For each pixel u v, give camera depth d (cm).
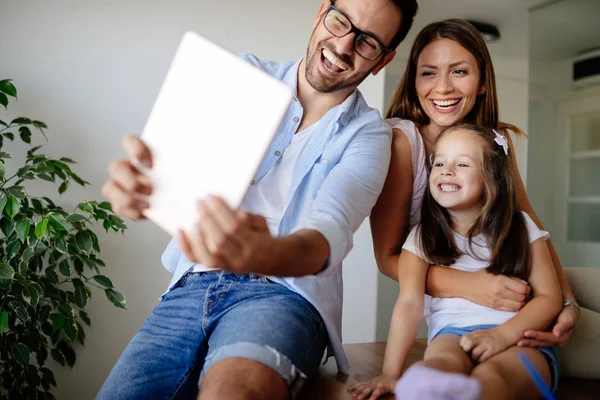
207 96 81
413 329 130
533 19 312
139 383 113
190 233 75
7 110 220
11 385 199
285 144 128
